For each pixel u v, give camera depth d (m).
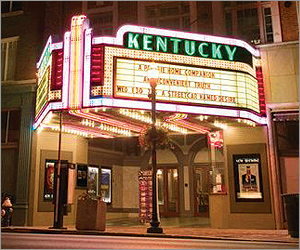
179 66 15.91
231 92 16.42
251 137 18.14
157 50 15.78
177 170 25.41
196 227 17.41
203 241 11.33
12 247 8.70
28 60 20.81
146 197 18.97
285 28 18.77
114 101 14.81
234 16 19.78
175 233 13.77
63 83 15.41
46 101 16.08
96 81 15.01
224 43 16.81
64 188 15.63
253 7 19.55
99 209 14.56
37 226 18.36
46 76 16.61
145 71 15.45
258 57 18.58
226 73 16.53
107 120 17.30
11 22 21.84
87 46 15.33
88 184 22.70
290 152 17.88
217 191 18.38
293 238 12.48
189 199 24.67
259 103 18.02
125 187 26.19
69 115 16.30
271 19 19.19
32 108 19.73
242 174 17.94
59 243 9.66
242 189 17.80
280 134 18.14
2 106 20.27
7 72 21.34
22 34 21.38
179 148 25.53
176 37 16.19
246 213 17.50
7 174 19.59
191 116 16.22
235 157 18.20
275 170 17.55
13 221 18.50
